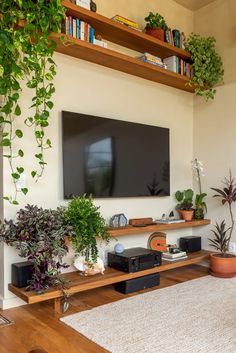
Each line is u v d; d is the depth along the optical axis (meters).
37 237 2.45
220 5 4.14
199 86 4.06
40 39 2.55
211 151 4.23
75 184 3.14
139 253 3.26
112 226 3.37
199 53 3.86
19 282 2.61
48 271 2.58
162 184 3.95
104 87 3.46
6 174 2.77
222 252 3.79
